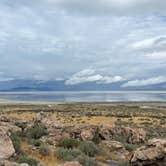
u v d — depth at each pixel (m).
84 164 20.73
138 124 64.19
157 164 19.67
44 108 125.88
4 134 19.42
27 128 32.31
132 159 20.58
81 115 84.12
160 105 176.25
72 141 27.41
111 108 132.50
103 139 32.53
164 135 43.56
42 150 22.69
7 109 118.00
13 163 15.95
